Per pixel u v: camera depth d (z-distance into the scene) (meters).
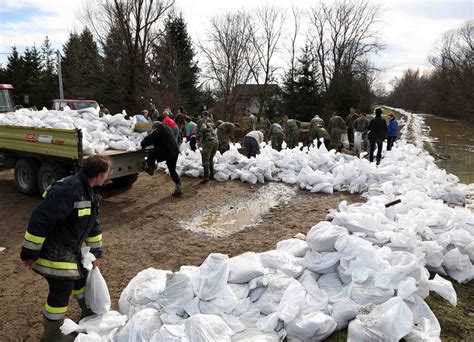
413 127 32.84
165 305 3.33
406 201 6.01
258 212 7.09
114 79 29.98
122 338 2.97
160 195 8.12
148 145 7.63
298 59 33.50
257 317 3.34
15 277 4.48
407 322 3.06
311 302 3.42
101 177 3.04
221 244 5.50
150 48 29.42
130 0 27.97
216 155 10.38
